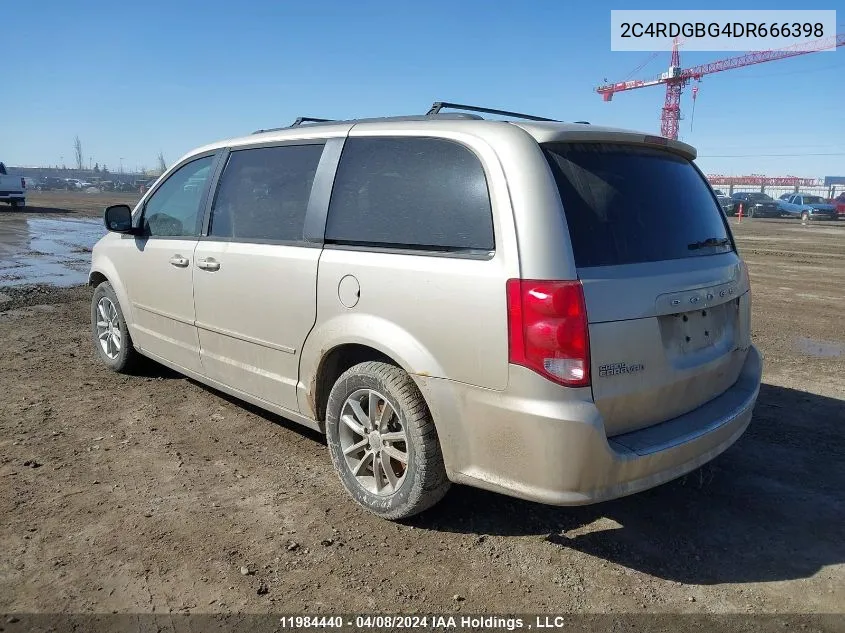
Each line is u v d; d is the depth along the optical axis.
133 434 4.45
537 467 2.78
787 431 4.75
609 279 2.84
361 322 3.32
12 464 3.95
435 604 2.80
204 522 3.38
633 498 3.76
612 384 2.83
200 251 4.40
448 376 3.00
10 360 6.08
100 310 5.84
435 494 3.24
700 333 3.29
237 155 4.38
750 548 3.28
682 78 94.25
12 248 15.51
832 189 71.38
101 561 3.02
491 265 2.87
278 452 4.23
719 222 3.76
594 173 3.05
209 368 4.52
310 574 2.98
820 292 11.08
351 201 3.53
